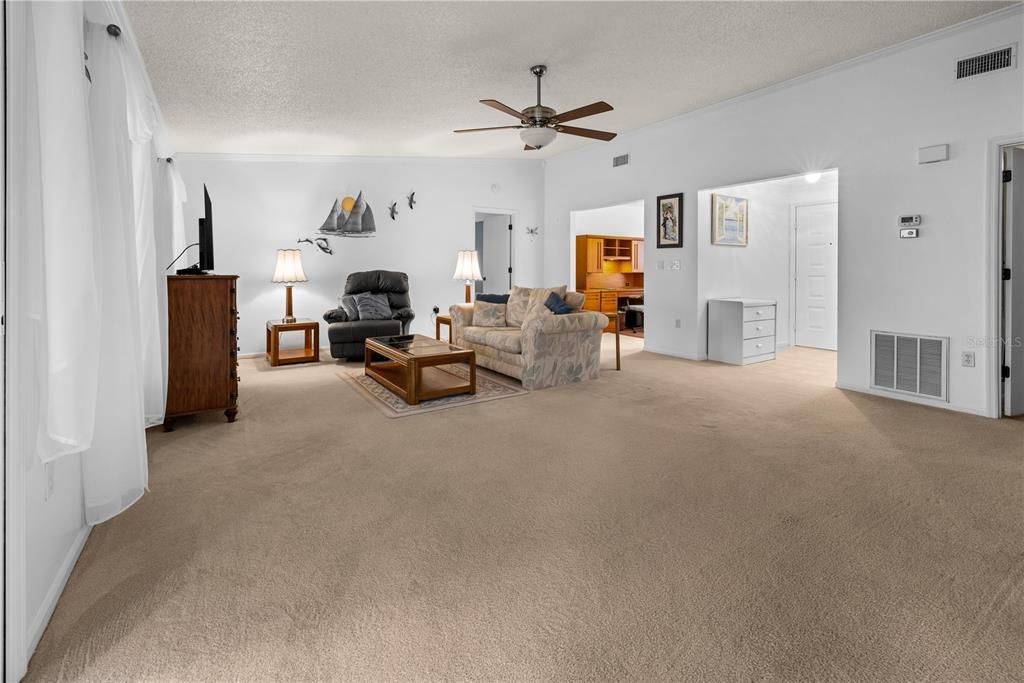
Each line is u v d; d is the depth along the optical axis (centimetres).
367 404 403
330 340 573
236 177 652
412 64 398
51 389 155
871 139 415
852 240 432
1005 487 243
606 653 140
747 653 140
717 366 559
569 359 470
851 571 177
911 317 399
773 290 680
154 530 207
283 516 220
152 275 308
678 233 598
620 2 319
